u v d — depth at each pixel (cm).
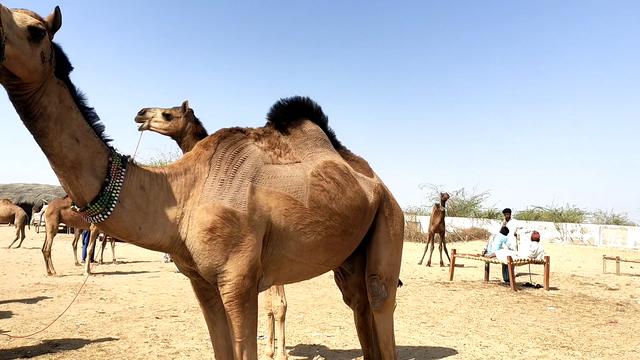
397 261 463
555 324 841
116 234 349
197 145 400
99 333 743
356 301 478
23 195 4316
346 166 443
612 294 1177
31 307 936
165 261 1805
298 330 786
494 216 3525
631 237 2714
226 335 400
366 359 478
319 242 406
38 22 310
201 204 365
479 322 852
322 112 470
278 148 416
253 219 371
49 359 609
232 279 357
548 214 3369
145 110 802
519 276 1488
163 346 670
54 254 1981
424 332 774
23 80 307
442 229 1753
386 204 463
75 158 329
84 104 345
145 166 372
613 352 662
